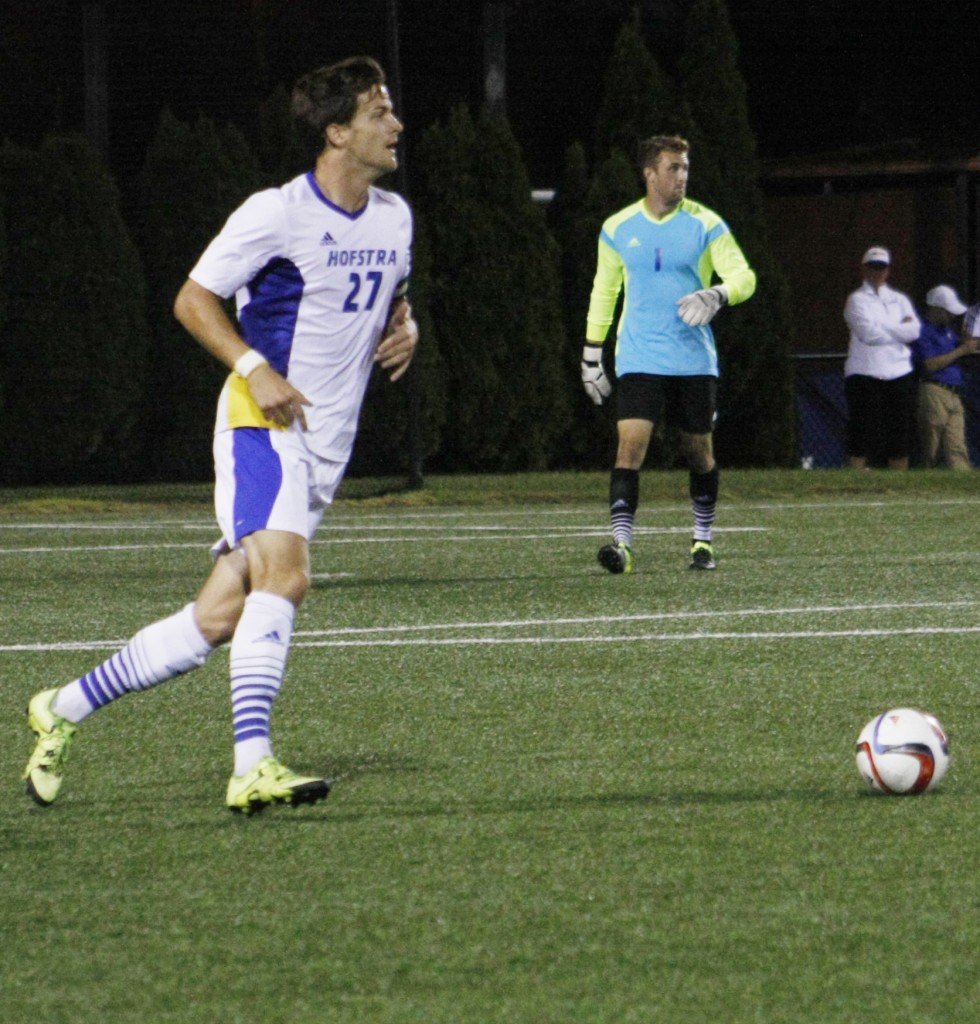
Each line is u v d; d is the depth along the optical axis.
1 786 20.25
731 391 77.81
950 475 67.19
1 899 15.58
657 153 41.28
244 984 13.28
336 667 28.11
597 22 87.50
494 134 75.50
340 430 19.81
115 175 79.25
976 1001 12.80
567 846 17.16
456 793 19.45
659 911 14.99
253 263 19.05
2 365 70.12
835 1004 12.75
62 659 29.45
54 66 78.81
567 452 78.75
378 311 19.80
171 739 22.64
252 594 18.98
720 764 20.81
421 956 13.88
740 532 51.06
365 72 19.16
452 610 35.00
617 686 26.16
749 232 78.50
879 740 19.14
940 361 73.31
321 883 15.96
